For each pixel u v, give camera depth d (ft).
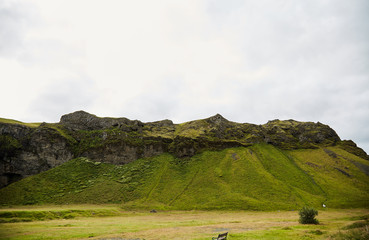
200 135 597.11
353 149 618.44
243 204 347.77
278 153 561.43
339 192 402.52
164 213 322.55
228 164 491.31
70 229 172.65
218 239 102.53
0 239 135.23
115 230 167.63
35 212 252.01
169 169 489.26
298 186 420.77
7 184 474.08
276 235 127.65
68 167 507.30
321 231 135.95
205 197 383.45
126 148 551.59
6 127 527.40
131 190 418.10
